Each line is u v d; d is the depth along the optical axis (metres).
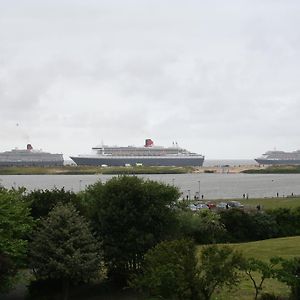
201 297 24.34
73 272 31.81
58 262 31.94
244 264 25.73
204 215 61.38
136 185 39.69
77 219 34.28
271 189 173.12
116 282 38.44
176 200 42.56
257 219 62.97
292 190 166.88
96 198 40.06
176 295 23.67
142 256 37.69
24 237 37.19
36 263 32.62
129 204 38.56
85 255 32.53
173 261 23.83
